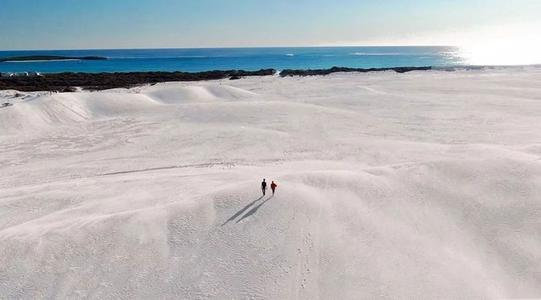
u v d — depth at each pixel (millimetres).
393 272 23062
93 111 70250
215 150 49531
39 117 63969
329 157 46000
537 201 30094
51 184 37906
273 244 25297
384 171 35906
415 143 50844
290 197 30188
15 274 23516
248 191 31406
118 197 33719
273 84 108125
